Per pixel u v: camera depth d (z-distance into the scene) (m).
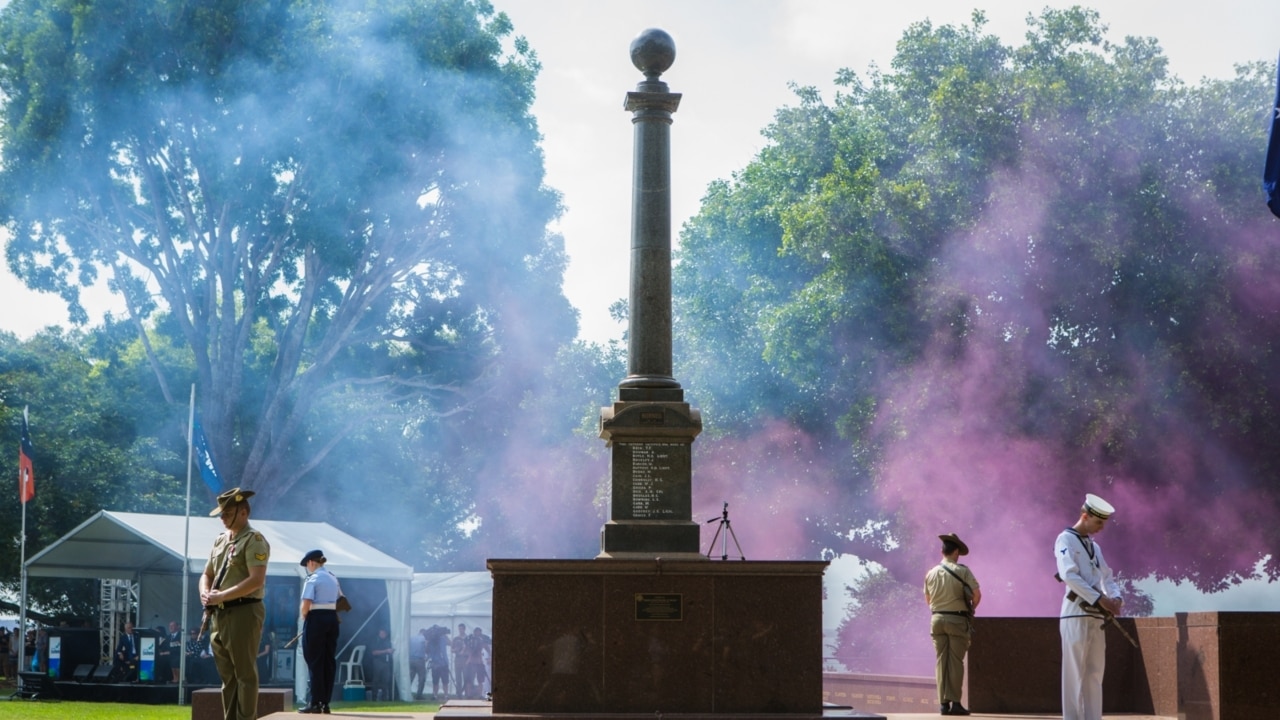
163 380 52.12
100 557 35.81
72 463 49.09
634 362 16.41
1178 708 16.19
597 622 14.45
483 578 46.03
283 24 47.53
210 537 33.41
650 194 16.59
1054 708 18.66
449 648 43.44
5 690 38.06
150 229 50.78
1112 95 33.94
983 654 18.73
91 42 45.53
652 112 16.77
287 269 52.78
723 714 14.29
